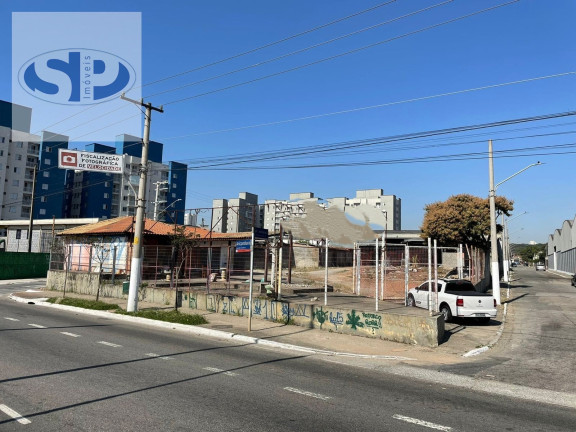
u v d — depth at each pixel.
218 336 12.87
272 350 11.05
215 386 7.10
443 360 10.34
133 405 5.90
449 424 5.75
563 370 9.47
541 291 34.38
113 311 17.39
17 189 85.62
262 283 20.05
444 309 16.67
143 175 17.83
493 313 16.11
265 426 5.32
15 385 6.67
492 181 23.39
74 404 5.86
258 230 13.79
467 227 34.28
